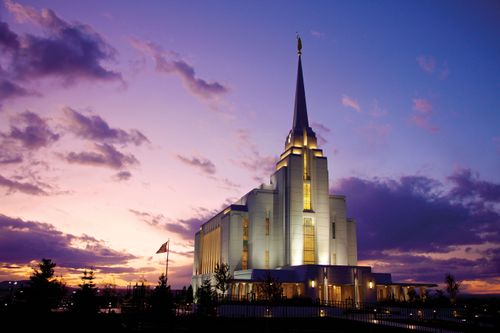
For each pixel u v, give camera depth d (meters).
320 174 101.25
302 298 74.12
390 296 88.69
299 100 109.75
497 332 51.50
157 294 60.12
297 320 56.25
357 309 70.75
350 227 108.12
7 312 62.47
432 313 69.94
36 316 59.59
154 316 58.50
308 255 96.31
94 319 57.03
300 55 114.56
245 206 104.38
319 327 51.81
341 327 51.84
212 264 116.44
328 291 85.19
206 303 61.47
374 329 50.56
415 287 89.50
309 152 102.50
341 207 104.69
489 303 80.81
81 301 65.38
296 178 99.06
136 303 88.50
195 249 141.62
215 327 51.25
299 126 106.81
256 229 98.38
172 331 48.69
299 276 84.44
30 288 66.69
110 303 97.88
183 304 80.06
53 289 68.75
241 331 48.47
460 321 60.88
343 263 101.38
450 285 84.00
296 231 95.75
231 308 64.19
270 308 65.12
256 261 96.62
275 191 101.69
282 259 96.50
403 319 61.31
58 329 51.34
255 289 81.25
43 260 68.88
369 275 85.00
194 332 47.91
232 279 79.44
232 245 100.06
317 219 98.12
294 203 97.38
